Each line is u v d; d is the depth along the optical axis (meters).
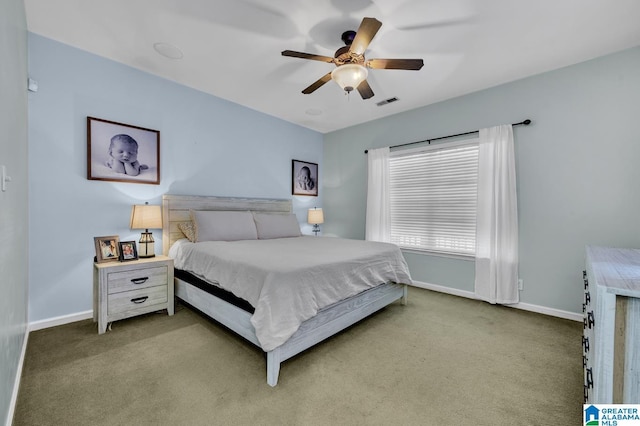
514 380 1.69
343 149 4.81
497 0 1.84
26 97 2.05
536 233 2.85
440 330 2.40
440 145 3.56
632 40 2.27
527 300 2.90
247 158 3.93
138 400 1.46
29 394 1.49
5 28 1.25
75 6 1.94
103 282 2.24
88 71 2.53
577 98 2.62
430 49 2.41
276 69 2.81
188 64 2.74
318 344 2.13
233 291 1.97
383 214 4.10
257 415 1.37
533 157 2.86
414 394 1.55
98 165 2.58
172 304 2.66
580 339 2.23
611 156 2.45
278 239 3.46
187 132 3.26
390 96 3.42
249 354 1.95
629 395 0.86
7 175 1.26
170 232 3.05
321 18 2.03
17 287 1.57
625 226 2.40
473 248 3.35
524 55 2.50
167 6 1.94
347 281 2.18
